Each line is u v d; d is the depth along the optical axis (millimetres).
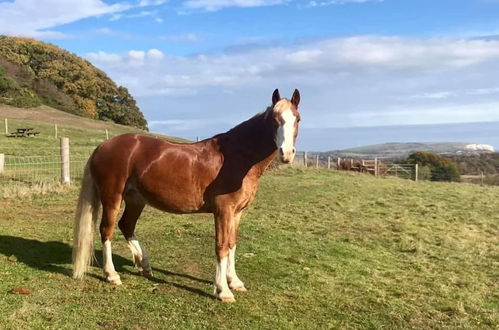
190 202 5598
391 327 5195
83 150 23188
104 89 66750
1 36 70312
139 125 69500
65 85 64312
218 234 5516
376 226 10812
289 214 11734
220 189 5473
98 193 5863
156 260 7031
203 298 5602
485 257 8625
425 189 18547
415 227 10898
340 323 5203
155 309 5195
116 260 6930
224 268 5559
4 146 22656
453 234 10445
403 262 8023
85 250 5785
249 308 5391
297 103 5363
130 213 6129
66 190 12586
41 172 15547
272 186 16938
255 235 9047
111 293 5570
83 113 60500
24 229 8305
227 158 5504
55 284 5707
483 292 6629
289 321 5141
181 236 8516
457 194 17328
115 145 5750
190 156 5555
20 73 61125
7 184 12906
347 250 8477
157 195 5625
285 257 7609
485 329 5312
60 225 8859
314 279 6633
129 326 4727
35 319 4715
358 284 6574
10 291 5363
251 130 5512
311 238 9203
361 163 27641
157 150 5633
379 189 17797
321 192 16031
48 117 46375
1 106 48562
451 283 6938
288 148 4926
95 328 4645
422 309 5797
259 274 6680
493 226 11641
